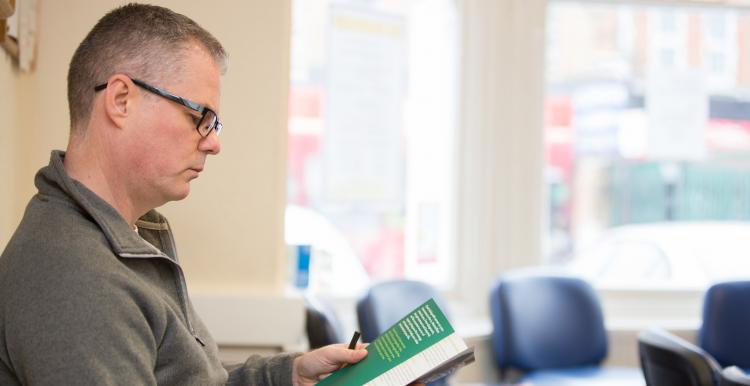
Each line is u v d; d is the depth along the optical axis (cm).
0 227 171
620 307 353
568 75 354
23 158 197
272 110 227
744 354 310
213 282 225
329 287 317
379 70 332
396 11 335
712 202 362
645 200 359
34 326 98
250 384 142
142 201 118
